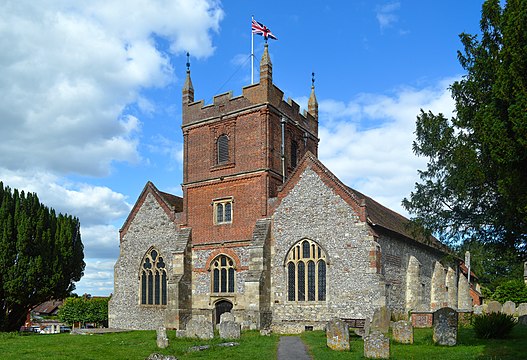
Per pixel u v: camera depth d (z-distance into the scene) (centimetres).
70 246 4084
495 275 8494
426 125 3253
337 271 3378
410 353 2047
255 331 3275
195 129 4175
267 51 3891
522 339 2316
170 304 3856
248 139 3866
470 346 2172
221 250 3859
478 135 2056
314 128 4484
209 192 4016
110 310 4438
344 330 2242
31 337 3297
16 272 3694
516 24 1661
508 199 1830
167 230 4231
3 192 3853
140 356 2264
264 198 3716
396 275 3672
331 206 3475
